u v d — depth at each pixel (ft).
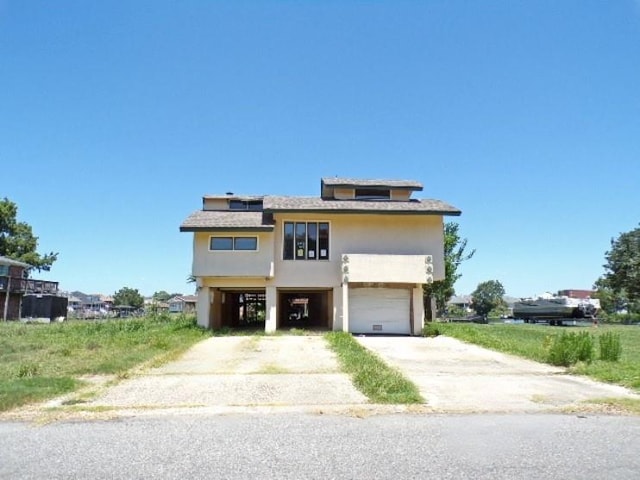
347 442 17.57
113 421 20.59
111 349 46.68
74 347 48.55
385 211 69.77
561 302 131.03
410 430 19.21
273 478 14.14
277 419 20.92
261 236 69.41
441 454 16.25
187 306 210.38
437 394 26.94
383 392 26.66
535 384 30.42
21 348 48.37
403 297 71.92
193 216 73.61
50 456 16.05
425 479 14.08
